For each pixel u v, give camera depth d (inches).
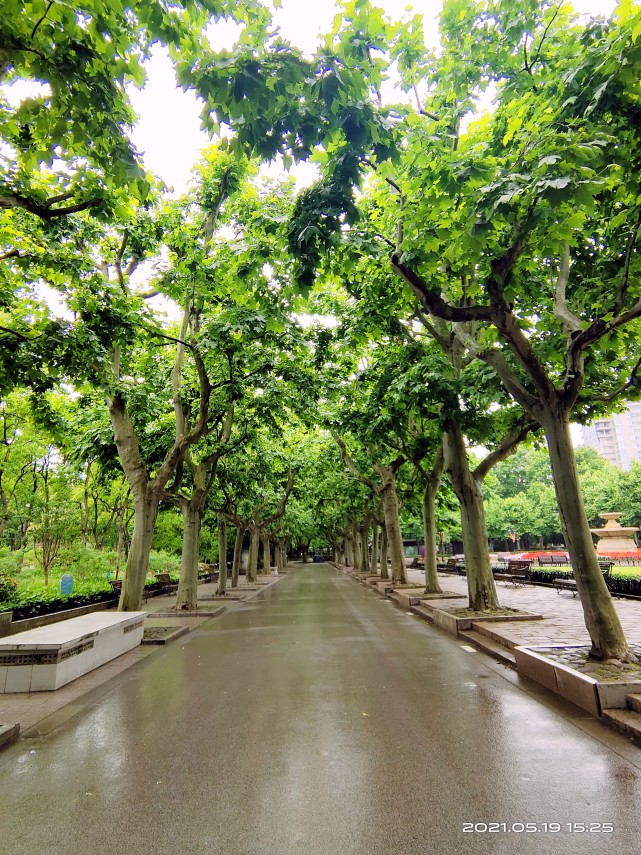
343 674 312.7
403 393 470.6
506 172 237.9
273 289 378.9
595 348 403.9
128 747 207.6
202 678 317.7
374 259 384.8
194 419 668.1
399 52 348.5
